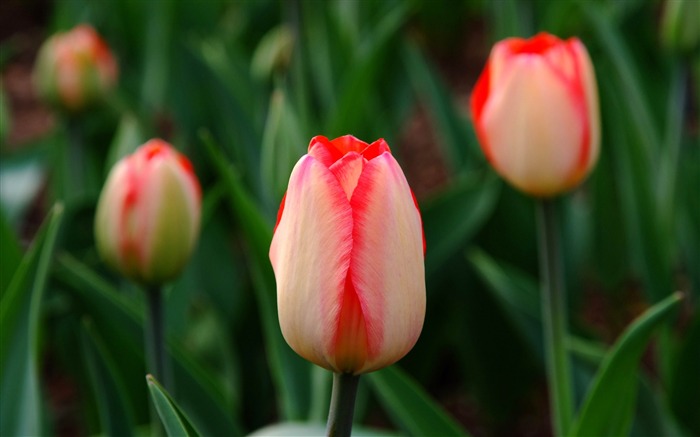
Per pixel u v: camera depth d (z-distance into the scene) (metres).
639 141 1.21
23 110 2.54
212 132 1.66
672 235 1.23
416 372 1.35
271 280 1.06
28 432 0.98
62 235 1.24
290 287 0.79
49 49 1.43
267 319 1.09
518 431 1.47
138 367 1.11
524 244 1.38
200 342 1.44
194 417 1.09
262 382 1.34
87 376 1.21
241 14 2.09
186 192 1.00
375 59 1.28
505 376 1.38
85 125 1.71
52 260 1.09
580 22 1.72
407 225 0.78
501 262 1.39
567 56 0.98
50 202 1.78
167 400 0.82
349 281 0.78
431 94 1.52
